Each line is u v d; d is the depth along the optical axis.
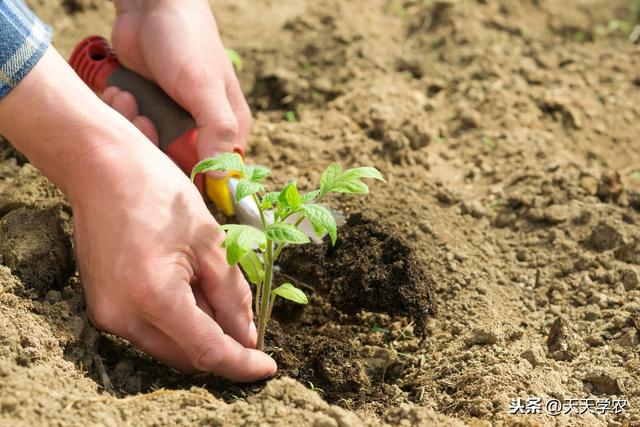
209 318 0.83
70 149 0.83
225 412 0.81
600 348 0.91
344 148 1.05
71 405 0.80
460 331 0.92
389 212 0.99
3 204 0.94
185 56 0.93
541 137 1.09
